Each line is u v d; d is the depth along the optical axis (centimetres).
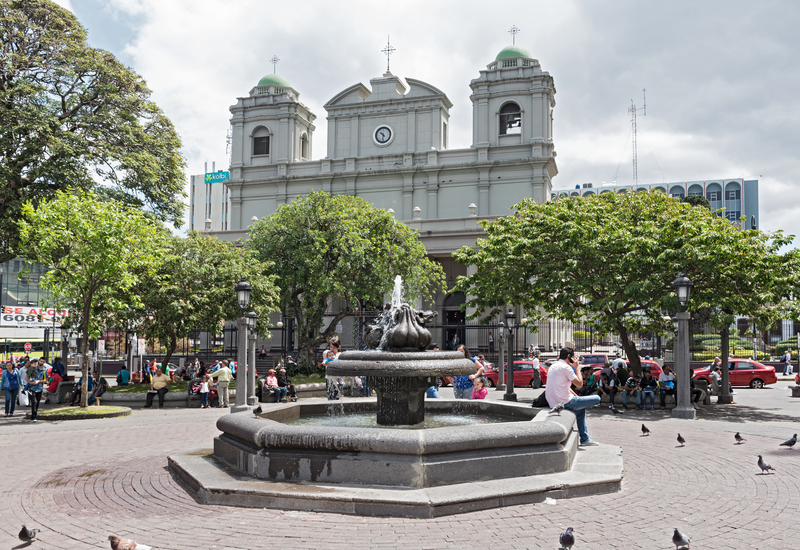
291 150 4794
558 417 803
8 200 2441
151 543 532
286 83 4962
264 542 527
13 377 1788
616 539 531
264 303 2541
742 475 799
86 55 2634
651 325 2169
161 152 2825
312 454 679
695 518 595
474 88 4372
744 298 1725
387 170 4431
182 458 844
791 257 1630
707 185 9806
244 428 741
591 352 2989
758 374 2659
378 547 509
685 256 1639
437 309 4141
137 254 1819
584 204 1995
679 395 1553
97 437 1263
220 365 2391
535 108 4231
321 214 2825
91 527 589
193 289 2317
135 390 2242
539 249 1870
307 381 2509
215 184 9288
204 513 622
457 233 3875
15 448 1126
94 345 3581
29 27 2589
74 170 2436
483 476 670
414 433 654
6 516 637
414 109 4494
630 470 833
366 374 809
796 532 553
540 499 650
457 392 1605
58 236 1686
